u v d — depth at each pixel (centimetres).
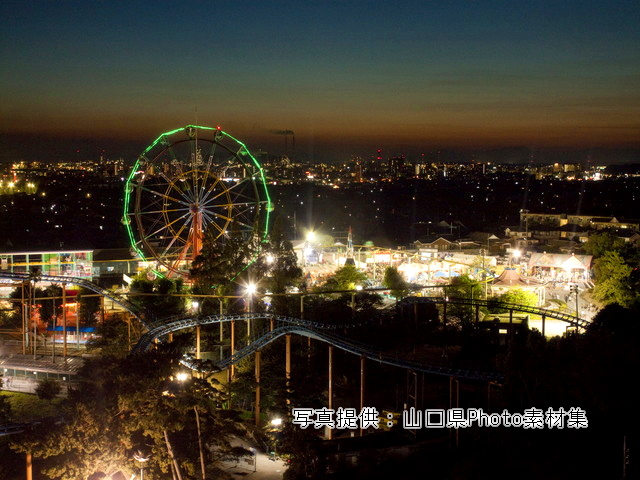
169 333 9700
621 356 6862
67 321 13288
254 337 11312
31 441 5731
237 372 10206
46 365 10569
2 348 11738
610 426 7238
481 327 12181
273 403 9431
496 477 6906
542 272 18662
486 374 8750
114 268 17962
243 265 13725
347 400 10000
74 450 6103
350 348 9006
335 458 7688
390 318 12675
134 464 6209
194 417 6750
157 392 6184
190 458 6781
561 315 11312
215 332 11806
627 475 6575
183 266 15788
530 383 7981
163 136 13725
